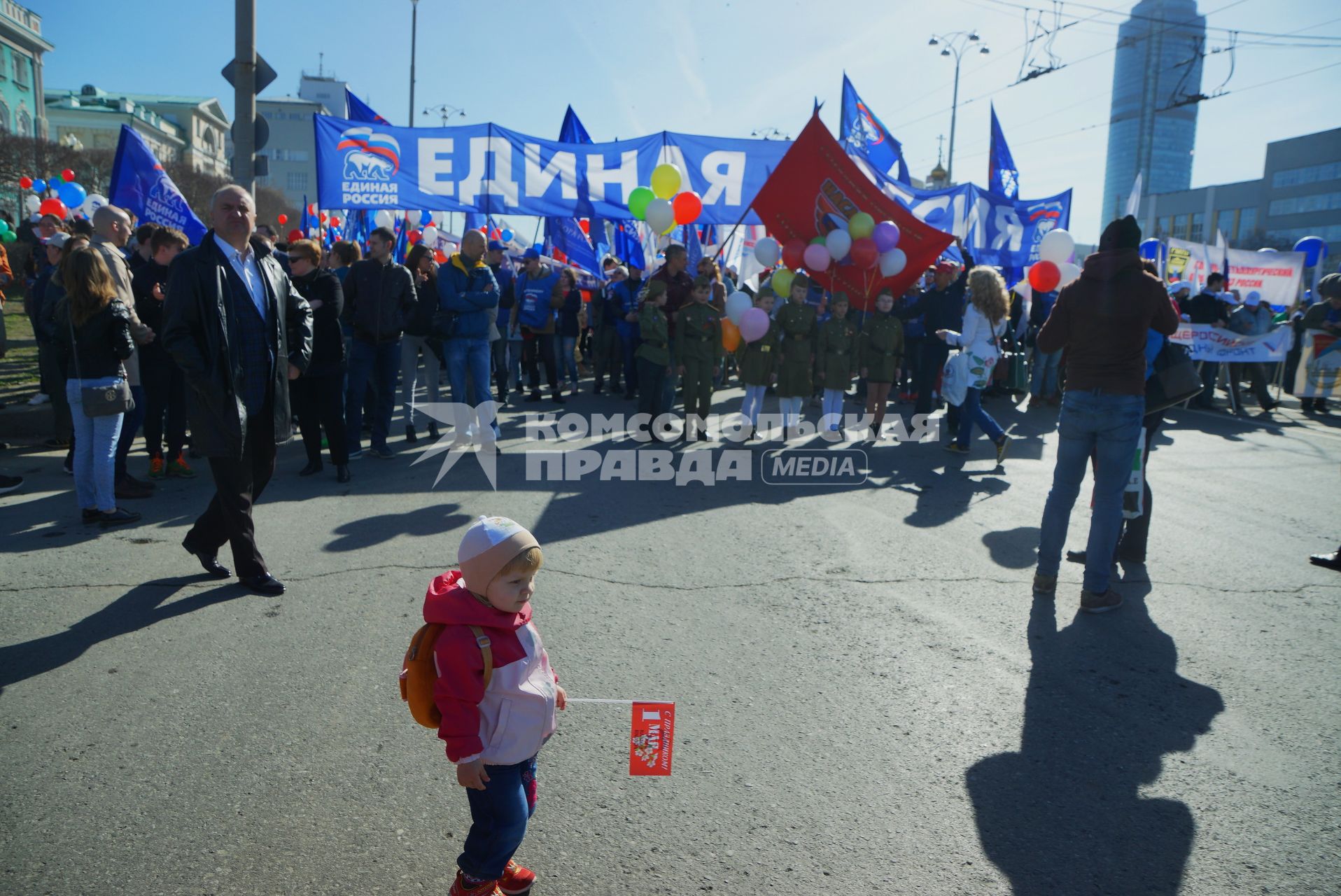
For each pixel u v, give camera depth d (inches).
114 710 124.2
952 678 143.0
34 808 101.8
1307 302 625.3
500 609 79.5
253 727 120.6
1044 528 182.2
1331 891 94.1
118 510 212.8
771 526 229.1
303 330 181.2
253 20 344.2
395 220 589.0
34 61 2118.6
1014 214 558.6
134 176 342.0
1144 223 3814.0
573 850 97.4
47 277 305.4
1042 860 98.0
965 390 320.2
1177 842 101.9
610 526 223.3
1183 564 206.2
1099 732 127.0
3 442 296.8
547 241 589.0
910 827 103.3
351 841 97.5
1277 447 369.4
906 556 206.1
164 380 254.8
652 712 93.9
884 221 339.9
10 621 153.1
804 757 117.8
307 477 270.8
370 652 144.8
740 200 430.3
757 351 346.6
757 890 91.9
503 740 80.5
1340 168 3014.3
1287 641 161.2
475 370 314.5
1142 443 197.9
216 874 91.6
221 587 172.4
